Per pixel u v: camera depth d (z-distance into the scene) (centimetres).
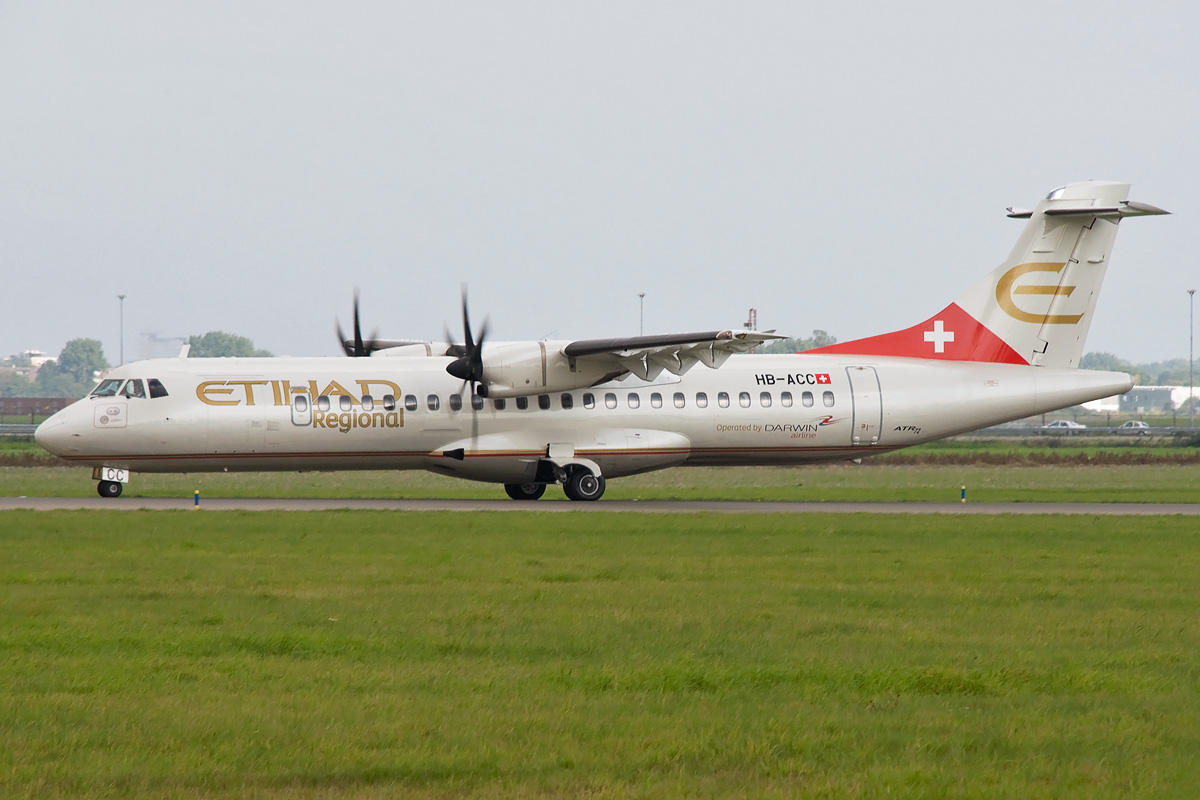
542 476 11306
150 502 10681
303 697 3600
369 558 6788
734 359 11656
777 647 4394
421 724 3316
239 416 10656
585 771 2950
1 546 7238
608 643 4447
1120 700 3638
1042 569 6512
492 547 7350
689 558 6906
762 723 3350
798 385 11506
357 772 2916
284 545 7362
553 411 11138
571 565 6556
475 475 11250
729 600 5425
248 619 4894
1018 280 11800
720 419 11350
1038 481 16225
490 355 10556
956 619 4984
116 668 3969
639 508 10369
